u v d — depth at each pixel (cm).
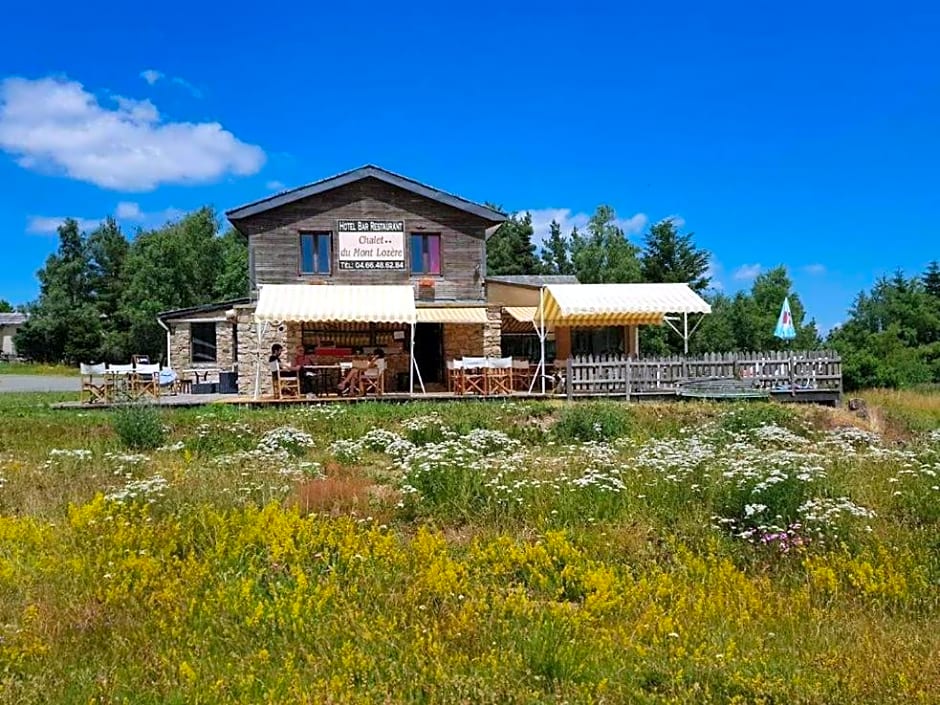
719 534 957
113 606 709
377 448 1683
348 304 2516
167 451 1587
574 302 2642
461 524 1059
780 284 7262
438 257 2939
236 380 3098
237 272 7112
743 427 1931
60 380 5147
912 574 810
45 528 914
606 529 975
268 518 922
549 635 644
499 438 1644
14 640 638
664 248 6894
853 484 1131
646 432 1953
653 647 643
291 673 578
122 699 550
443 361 2955
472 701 551
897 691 557
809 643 657
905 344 5100
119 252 8462
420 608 712
